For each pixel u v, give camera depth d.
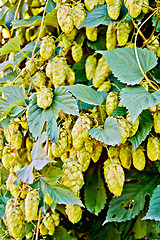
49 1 0.56
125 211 0.50
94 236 0.55
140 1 0.45
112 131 0.43
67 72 0.50
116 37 0.49
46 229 0.51
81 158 0.45
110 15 0.47
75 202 0.43
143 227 0.52
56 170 0.46
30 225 0.54
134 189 0.51
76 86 0.47
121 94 0.43
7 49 0.53
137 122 0.45
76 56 0.52
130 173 0.52
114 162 0.44
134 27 0.50
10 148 0.54
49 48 0.50
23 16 0.60
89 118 0.47
